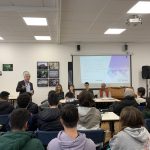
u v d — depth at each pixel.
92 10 4.88
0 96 4.62
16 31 6.94
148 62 9.40
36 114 3.46
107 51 9.34
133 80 9.40
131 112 1.88
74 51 9.27
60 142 1.64
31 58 9.10
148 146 1.79
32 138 1.65
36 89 9.13
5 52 9.02
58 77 9.21
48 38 8.17
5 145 1.49
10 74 9.02
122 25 6.30
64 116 1.69
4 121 3.58
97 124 2.89
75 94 9.19
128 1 4.32
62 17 5.43
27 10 4.72
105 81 9.31
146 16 5.40
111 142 1.90
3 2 4.35
